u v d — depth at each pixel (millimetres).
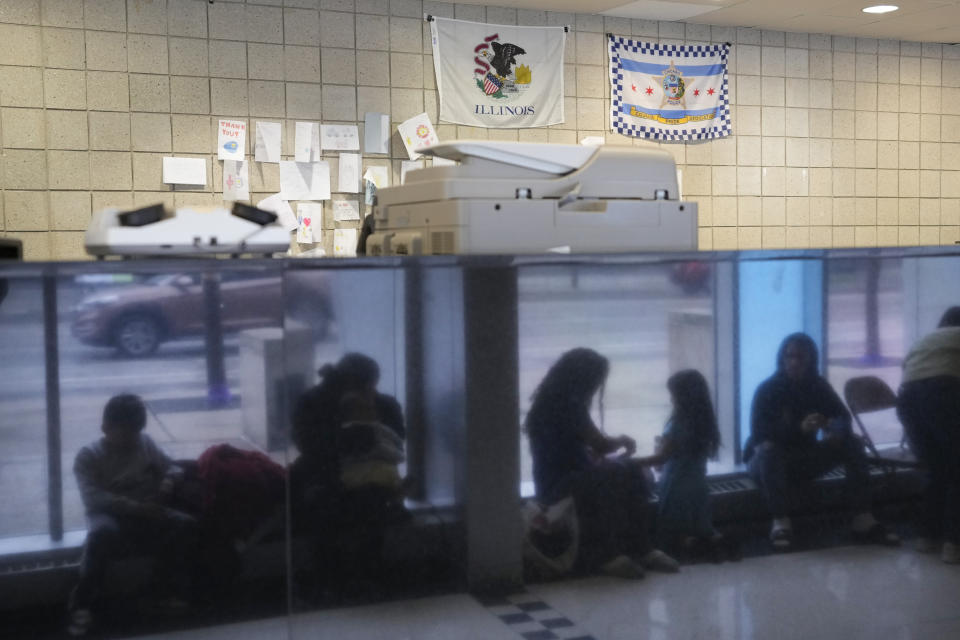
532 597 2166
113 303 1866
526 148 2469
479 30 6148
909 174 7578
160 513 1924
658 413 2232
